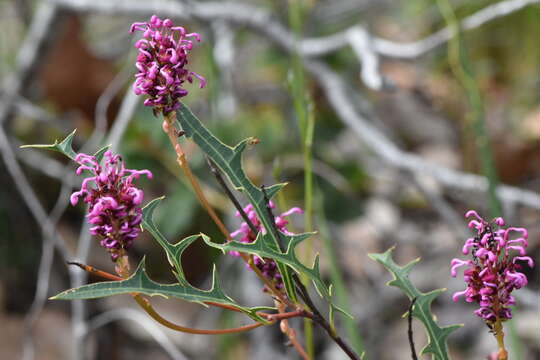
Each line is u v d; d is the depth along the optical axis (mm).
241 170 1752
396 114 6422
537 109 6293
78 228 5215
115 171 1663
